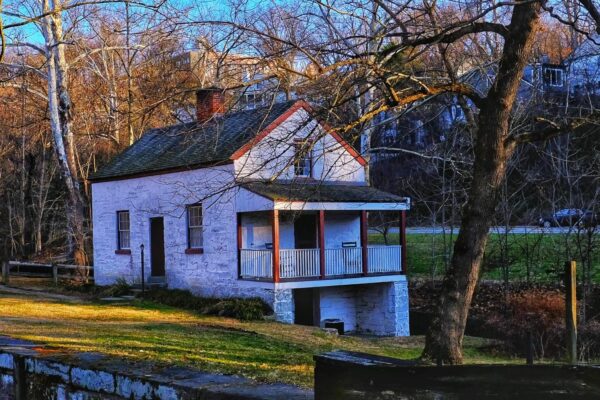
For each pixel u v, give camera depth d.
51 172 38.50
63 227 37.91
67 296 21.75
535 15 9.45
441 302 10.12
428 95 9.30
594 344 15.88
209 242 21.22
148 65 12.13
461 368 2.45
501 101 9.77
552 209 24.09
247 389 3.27
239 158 18.16
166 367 3.98
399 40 10.59
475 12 10.49
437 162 25.14
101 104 32.78
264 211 19.81
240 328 16.06
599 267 23.12
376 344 16.81
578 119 10.05
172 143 22.91
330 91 8.19
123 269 24.05
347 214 22.62
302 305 21.50
